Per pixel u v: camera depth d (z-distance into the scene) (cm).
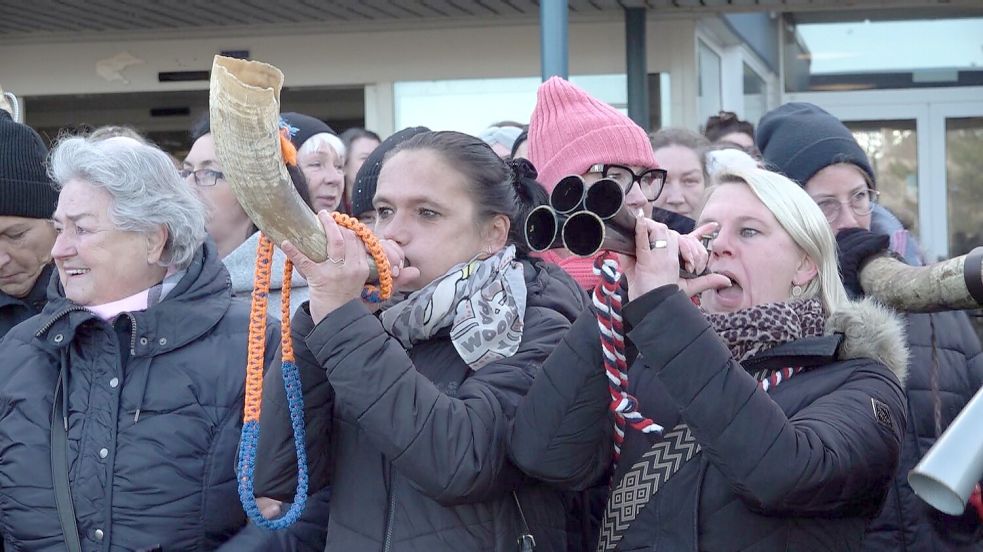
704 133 566
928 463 138
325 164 452
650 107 732
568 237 185
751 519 216
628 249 204
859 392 221
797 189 248
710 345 203
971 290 234
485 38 734
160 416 262
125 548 257
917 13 897
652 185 354
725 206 247
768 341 230
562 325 241
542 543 233
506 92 737
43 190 340
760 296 243
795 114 394
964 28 892
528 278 254
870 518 230
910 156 905
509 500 229
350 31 744
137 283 274
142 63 758
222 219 373
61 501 260
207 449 263
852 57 914
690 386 202
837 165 369
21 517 264
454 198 236
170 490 259
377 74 746
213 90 176
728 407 201
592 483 234
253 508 224
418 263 236
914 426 319
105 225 268
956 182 898
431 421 210
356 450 230
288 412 228
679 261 209
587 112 354
